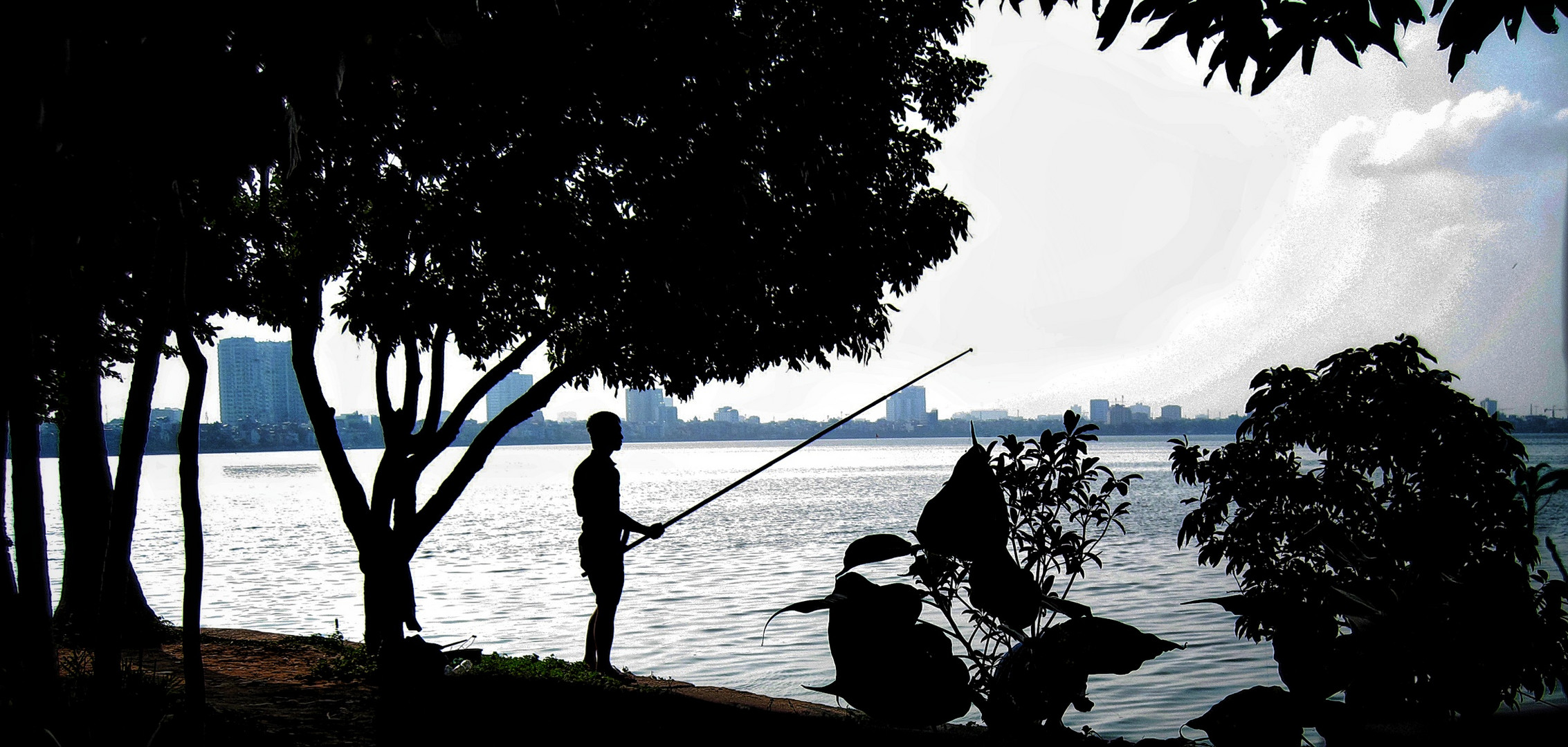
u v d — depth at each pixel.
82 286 6.55
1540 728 1.57
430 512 8.18
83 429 9.84
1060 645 2.19
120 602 4.77
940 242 8.26
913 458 146.88
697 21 7.03
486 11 6.07
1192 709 7.69
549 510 39.75
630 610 13.91
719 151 7.17
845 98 7.71
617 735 5.11
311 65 3.74
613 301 7.61
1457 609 2.14
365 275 7.34
